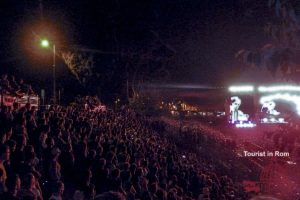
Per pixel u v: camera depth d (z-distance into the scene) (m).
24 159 10.63
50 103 34.31
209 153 38.03
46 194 10.73
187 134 41.38
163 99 47.50
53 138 14.05
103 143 18.25
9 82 22.08
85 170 12.73
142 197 13.25
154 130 42.28
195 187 21.20
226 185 25.77
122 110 45.69
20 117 14.17
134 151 20.48
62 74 47.53
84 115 26.48
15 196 7.71
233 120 29.72
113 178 13.05
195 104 43.12
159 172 19.14
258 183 25.92
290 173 20.83
